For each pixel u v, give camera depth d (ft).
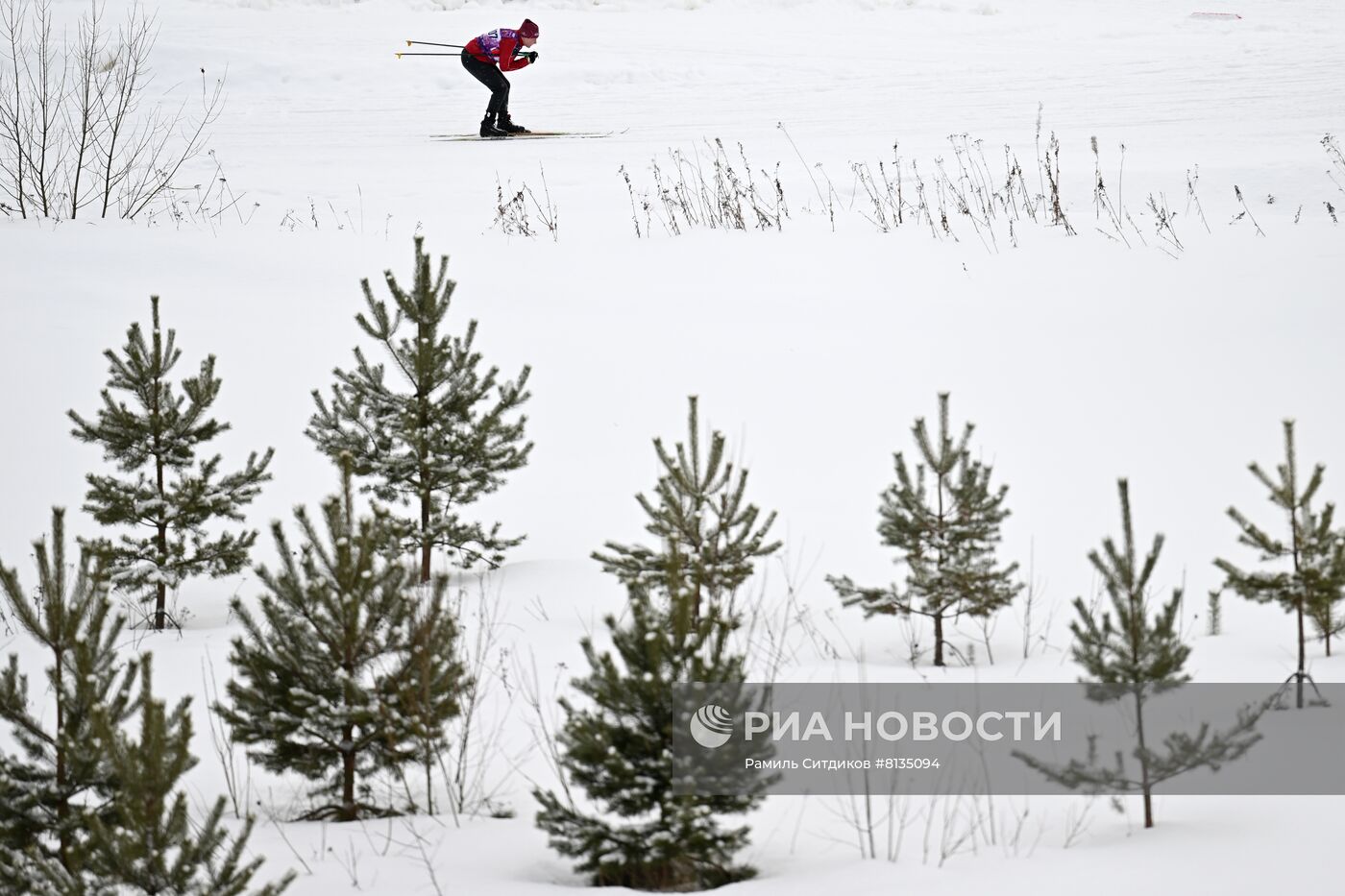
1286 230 209.97
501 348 182.50
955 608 104.94
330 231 233.35
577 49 412.98
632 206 240.12
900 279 203.62
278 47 420.36
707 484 96.27
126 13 456.86
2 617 103.91
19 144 246.88
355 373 119.03
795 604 105.91
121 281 205.77
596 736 61.46
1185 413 152.87
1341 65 330.34
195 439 112.47
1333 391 155.94
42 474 141.69
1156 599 104.01
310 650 70.23
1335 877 56.65
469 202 251.19
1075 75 345.51
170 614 110.11
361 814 70.13
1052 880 57.77
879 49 403.54
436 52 405.18
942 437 95.61
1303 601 82.43
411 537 113.91
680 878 61.46
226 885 55.62
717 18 473.67
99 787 62.69
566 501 138.10
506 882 60.39
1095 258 206.28
